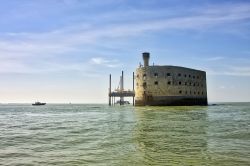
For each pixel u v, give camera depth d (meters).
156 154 14.75
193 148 16.31
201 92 108.81
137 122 34.34
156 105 98.44
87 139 20.69
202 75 109.94
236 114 49.50
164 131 24.70
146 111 62.12
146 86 99.75
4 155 15.14
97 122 36.34
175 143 18.23
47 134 24.30
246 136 21.03
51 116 55.59
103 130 26.42
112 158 13.98
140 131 24.94
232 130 24.89
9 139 21.52
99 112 68.00
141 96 100.75
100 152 15.59
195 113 52.47
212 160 13.17
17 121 42.28
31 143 19.39
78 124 33.84
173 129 26.14
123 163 12.88
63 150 16.44
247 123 31.80
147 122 33.91
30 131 27.17
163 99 98.38
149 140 19.66
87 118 45.88
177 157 13.95
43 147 17.61
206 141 18.86
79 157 14.36
